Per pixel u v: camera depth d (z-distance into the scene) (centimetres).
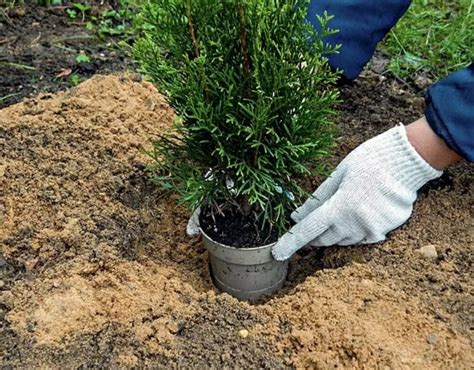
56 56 136
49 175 105
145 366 82
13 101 124
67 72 132
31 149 108
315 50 82
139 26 139
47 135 111
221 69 82
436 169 94
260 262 91
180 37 82
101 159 108
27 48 138
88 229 97
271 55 80
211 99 82
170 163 91
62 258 94
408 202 95
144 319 86
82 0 151
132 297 89
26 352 83
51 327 85
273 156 85
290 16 80
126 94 121
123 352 83
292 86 81
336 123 118
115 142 110
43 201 101
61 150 109
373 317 86
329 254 98
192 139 86
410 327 85
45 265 93
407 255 94
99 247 95
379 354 82
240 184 87
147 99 120
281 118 84
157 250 101
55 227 98
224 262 93
